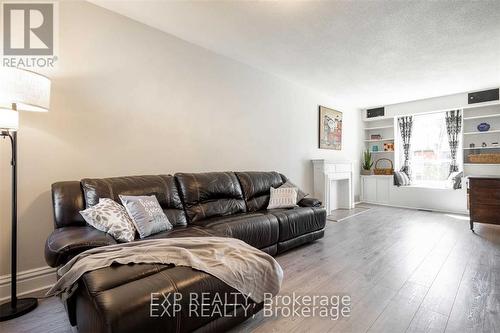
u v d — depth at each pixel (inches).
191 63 122.6
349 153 245.0
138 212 78.1
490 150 201.2
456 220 179.2
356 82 178.7
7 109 64.6
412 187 227.6
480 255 110.0
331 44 122.0
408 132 241.4
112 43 98.0
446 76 165.2
